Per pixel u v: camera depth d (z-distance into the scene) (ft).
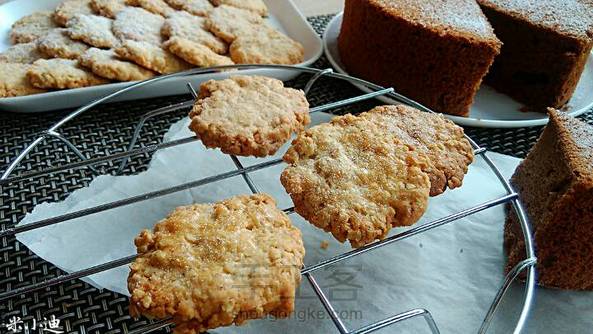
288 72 1.49
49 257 1.01
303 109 1.08
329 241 1.11
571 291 1.12
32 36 1.56
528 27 1.53
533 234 1.07
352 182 0.93
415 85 1.51
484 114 1.55
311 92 1.52
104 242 1.05
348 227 0.87
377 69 1.54
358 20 1.52
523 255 1.07
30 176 0.96
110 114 1.39
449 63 1.43
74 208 1.09
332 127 1.03
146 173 1.18
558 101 1.55
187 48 1.45
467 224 1.18
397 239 0.91
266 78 1.14
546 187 1.10
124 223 1.08
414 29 1.42
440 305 1.03
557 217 1.03
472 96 1.48
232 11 1.67
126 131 1.36
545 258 1.08
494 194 1.24
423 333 0.97
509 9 1.58
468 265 1.10
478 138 1.43
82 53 1.46
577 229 1.03
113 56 1.44
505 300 1.06
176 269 0.80
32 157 1.25
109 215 1.09
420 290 1.05
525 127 1.46
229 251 0.82
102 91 1.36
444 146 1.02
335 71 1.59
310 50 1.65
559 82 1.52
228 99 1.06
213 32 1.59
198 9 1.67
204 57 1.45
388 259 1.09
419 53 1.44
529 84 1.59
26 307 0.95
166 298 0.77
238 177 1.20
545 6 1.61
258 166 1.03
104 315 0.95
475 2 1.58
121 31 1.52
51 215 1.08
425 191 0.92
